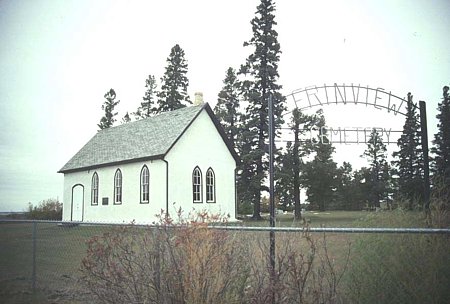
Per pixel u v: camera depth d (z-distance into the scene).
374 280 5.26
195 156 29.27
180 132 28.33
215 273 5.12
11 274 10.27
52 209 38.53
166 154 27.73
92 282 5.98
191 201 28.59
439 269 5.02
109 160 32.44
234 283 5.27
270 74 38.62
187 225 5.52
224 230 5.52
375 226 6.19
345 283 5.55
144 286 5.54
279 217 40.59
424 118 9.35
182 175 28.42
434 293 4.95
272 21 39.16
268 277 5.37
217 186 30.27
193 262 5.08
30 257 12.92
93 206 33.94
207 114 30.39
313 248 5.15
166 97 57.84
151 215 28.39
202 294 5.04
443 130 33.41
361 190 58.78
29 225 27.83
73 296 7.55
